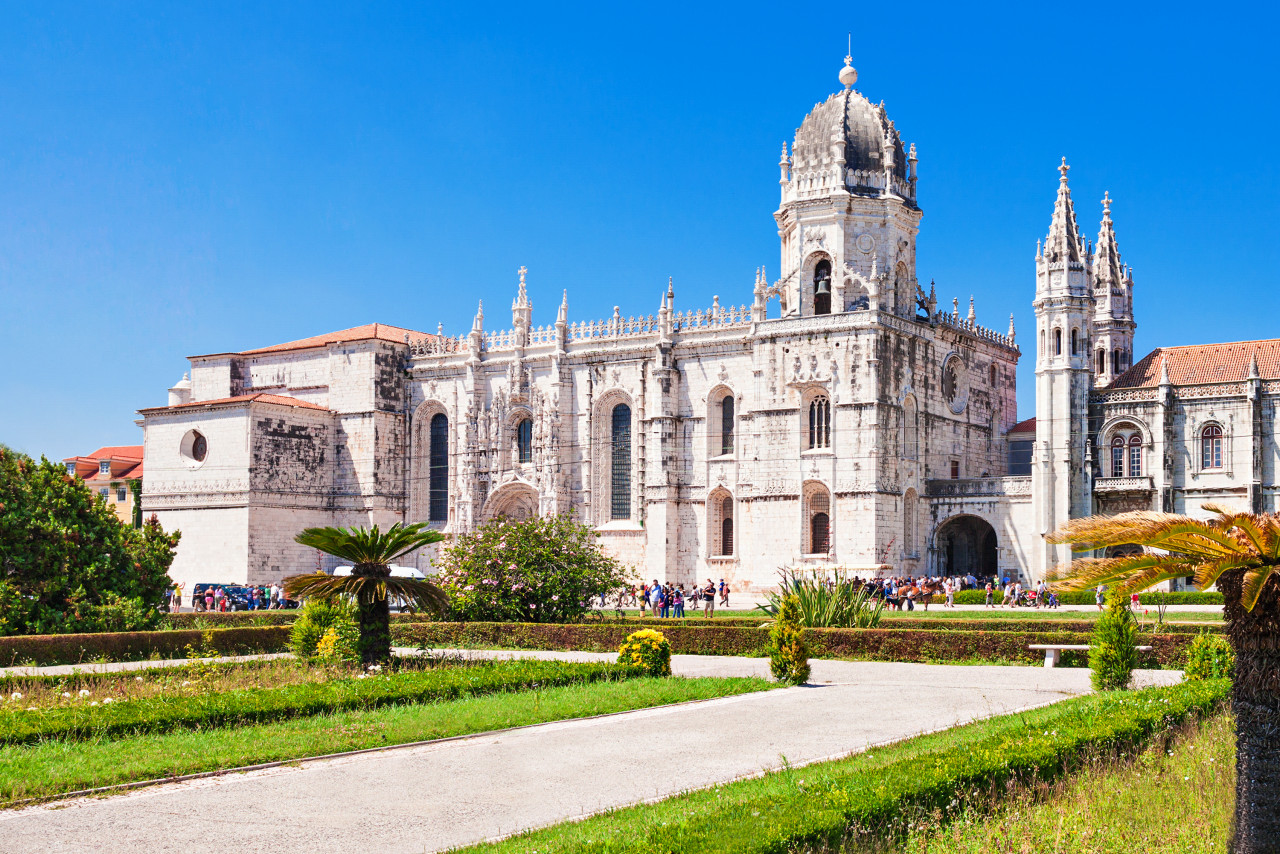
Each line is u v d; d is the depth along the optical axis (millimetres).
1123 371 96625
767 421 87938
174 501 100438
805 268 88812
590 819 19016
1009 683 37531
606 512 96125
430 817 20109
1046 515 82250
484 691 34344
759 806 17156
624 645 40094
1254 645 16844
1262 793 16562
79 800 21328
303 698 30375
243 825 19609
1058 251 83312
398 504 104750
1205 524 17297
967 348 98250
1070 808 18797
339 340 105062
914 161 92188
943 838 16938
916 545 87562
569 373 98000
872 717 30484
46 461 52656
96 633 47531
